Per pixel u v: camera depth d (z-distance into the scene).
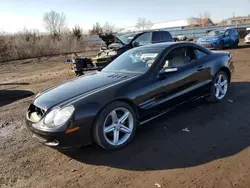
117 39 11.06
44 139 3.21
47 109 3.24
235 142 3.42
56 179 2.86
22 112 5.46
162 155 3.23
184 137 3.69
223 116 4.38
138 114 3.72
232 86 6.38
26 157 3.41
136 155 3.28
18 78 11.07
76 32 27.11
